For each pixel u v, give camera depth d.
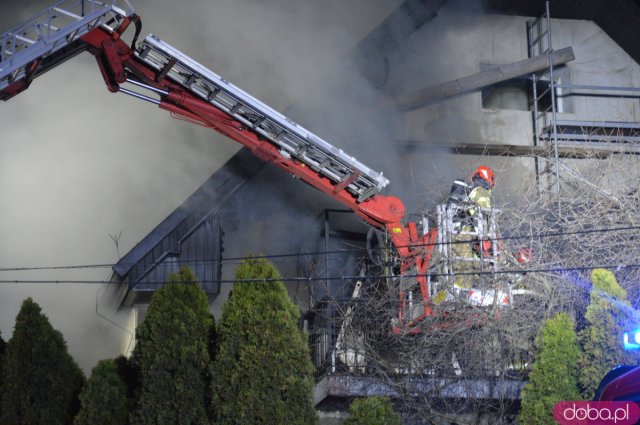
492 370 39.97
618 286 35.28
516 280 40.88
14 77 43.03
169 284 39.03
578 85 60.62
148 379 37.38
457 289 40.47
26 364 39.12
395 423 37.41
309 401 35.34
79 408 39.38
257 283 37.06
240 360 35.75
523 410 34.66
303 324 51.03
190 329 37.94
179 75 46.03
